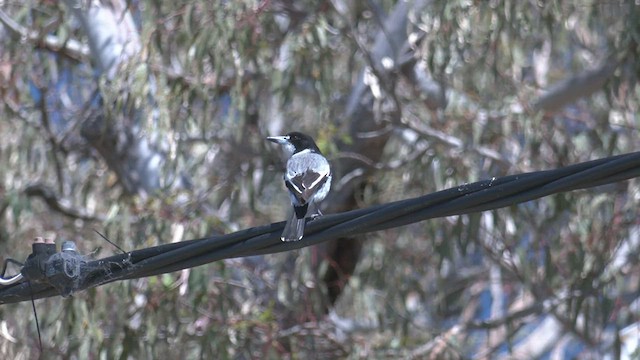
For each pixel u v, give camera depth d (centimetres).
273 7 1539
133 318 1409
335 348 1498
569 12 1547
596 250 1486
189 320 1394
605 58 1602
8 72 1570
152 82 1442
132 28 1566
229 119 1444
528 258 1541
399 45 1551
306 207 812
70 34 1576
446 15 1432
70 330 1321
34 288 847
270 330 1408
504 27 1469
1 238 1566
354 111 1597
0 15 1570
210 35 1388
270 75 1488
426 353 1490
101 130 1609
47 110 1623
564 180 718
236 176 1548
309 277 1496
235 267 1452
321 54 1476
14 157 1616
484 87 1598
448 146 1546
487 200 738
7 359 1400
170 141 1397
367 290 1622
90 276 827
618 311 1481
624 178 705
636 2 1449
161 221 1382
